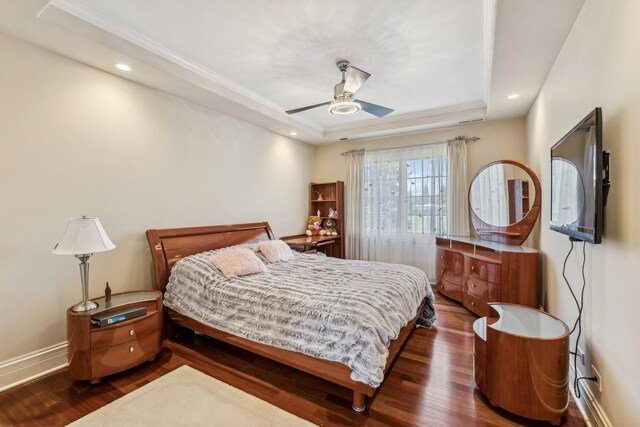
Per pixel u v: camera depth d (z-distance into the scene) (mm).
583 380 1864
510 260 3119
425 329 3125
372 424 1757
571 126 2121
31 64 2252
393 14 2168
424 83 3361
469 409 1888
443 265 4199
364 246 5359
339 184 5453
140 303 2551
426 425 1750
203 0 2027
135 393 2047
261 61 2879
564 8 1867
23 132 2217
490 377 1909
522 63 2562
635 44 1282
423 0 2023
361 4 2064
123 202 2840
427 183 4812
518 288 3100
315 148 5918
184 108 3391
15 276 2180
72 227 2160
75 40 2203
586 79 1840
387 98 3828
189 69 2922
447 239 4336
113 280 2768
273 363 2463
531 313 2256
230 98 3400
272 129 4648
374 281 2646
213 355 2592
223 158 3891
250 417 1814
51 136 2357
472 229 4367
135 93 2926
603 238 1597
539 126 3209
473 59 2818
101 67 2617
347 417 1816
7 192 2143
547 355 1735
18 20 1976
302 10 2131
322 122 4945
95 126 2629
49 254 2344
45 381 2188
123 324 2240
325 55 2758
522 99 3416
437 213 4730
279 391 2080
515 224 3617
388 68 2998
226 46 2617
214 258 2953
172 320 2895
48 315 2334
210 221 3721
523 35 2150
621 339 1408
